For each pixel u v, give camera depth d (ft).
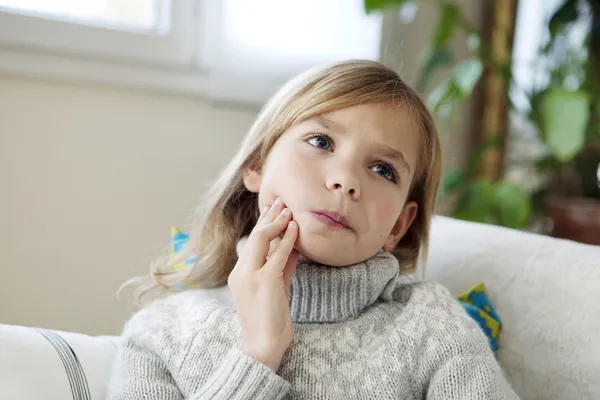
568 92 5.29
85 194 4.50
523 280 3.06
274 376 2.33
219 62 4.96
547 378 2.83
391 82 2.78
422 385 2.51
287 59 5.23
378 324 2.69
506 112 6.36
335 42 5.43
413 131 2.77
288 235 2.54
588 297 2.81
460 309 2.70
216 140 4.97
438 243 3.53
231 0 4.98
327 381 2.51
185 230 4.87
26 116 4.27
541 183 6.41
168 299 2.97
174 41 4.79
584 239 5.16
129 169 4.65
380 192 2.60
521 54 6.38
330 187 2.52
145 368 2.59
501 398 2.41
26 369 2.42
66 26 4.39
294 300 2.70
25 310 4.37
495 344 2.99
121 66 4.53
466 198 5.67
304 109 2.66
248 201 3.15
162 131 4.75
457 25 5.56
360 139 2.58
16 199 4.29
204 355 2.59
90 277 4.57
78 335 2.85
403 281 3.37
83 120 4.46
